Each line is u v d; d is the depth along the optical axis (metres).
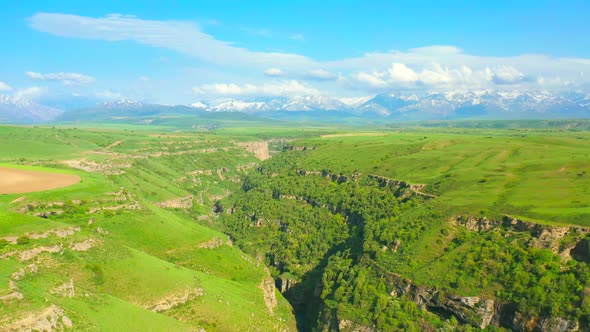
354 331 148.38
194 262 172.12
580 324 118.19
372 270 166.25
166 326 115.31
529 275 134.25
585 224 140.38
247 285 170.00
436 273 149.38
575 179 183.88
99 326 101.06
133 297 125.88
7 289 92.62
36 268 112.56
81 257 129.75
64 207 169.62
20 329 85.12
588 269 128.00
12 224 125.75
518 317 128.00
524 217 155.50
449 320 138.62
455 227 169.25
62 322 94.31
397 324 142.38
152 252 168.62
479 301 135.38
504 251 146.00
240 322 138.25
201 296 140.00
